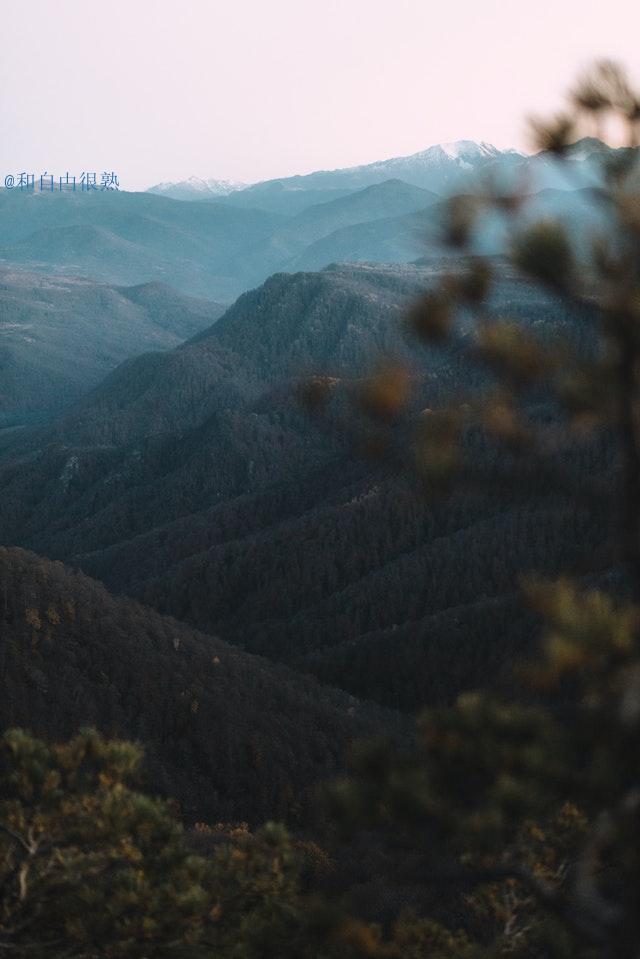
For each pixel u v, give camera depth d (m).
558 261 4.20
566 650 4.63
